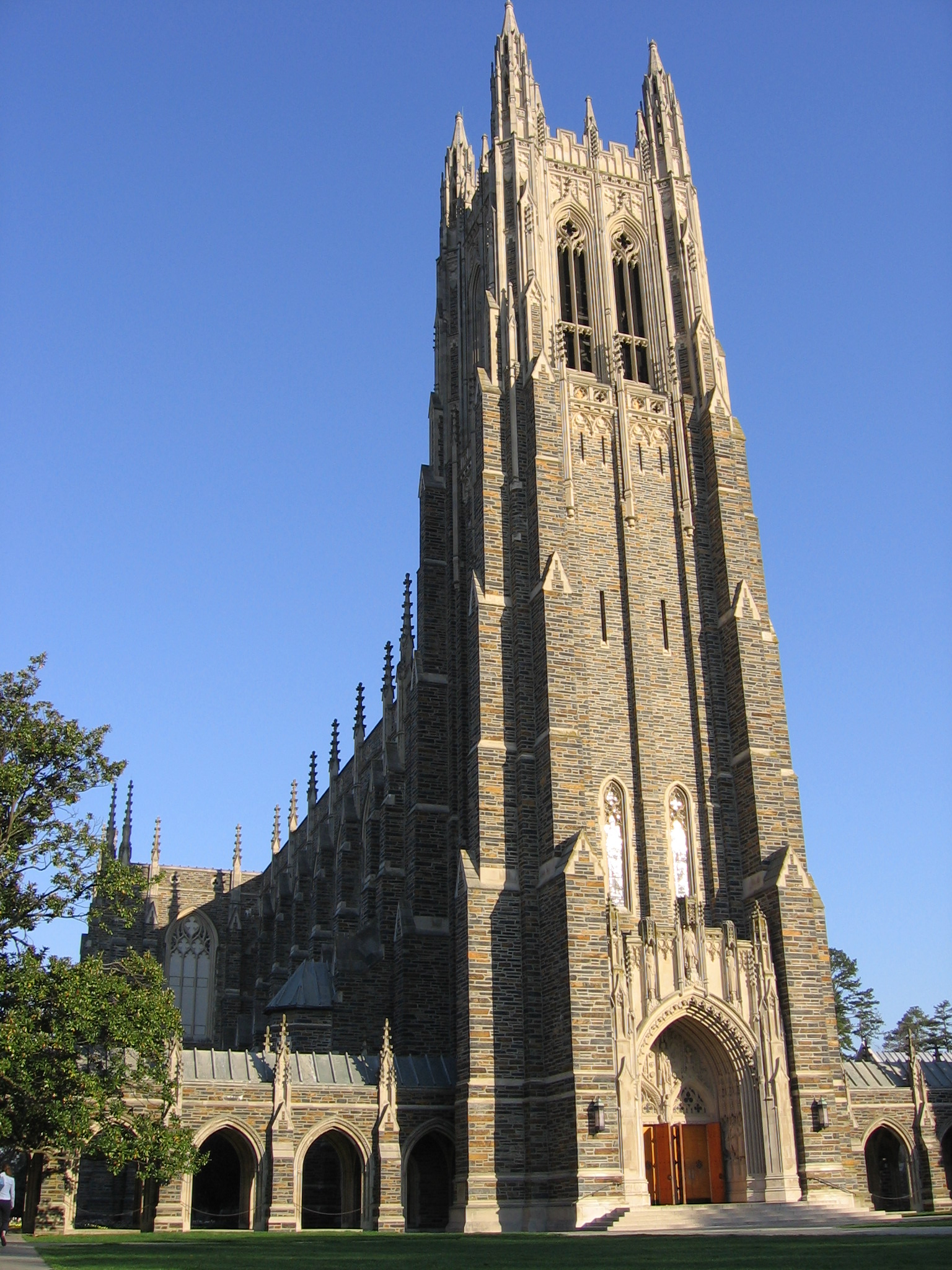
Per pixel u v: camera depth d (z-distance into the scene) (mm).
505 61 85438
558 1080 58000
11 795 47062
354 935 82688
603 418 76125
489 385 74812
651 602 72250
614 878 65750
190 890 124562
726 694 71062
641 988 59344
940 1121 66625
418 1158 65438
